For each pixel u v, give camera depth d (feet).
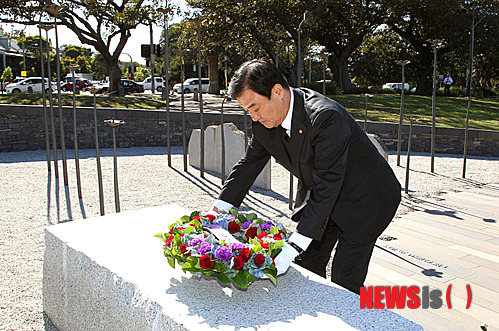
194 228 6.35
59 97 21.70
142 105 47.62
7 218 16.76
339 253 7.14
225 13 62.64
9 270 11.84
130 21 56.39
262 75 6.16
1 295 10.28
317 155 6.43
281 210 18.49
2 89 83.15
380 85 118.62
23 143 34.76
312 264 7.86
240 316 5.22
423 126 37.40
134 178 24.18
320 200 6.26
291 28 67.31
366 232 7.02
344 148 6.34
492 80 140.05
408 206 19.63
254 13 64.49
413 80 110.32
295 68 67.77
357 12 82.53
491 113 52.95
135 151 34.78
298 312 5.35
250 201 19.94
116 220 8.82
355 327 5.03
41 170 26.00
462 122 43.91
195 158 27.84
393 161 31.89
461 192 22.62
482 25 84.64
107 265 6.64
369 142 7.04
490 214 18.52
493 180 25.89
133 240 7.72
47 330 8.49
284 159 7.24
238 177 7.81
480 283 11.75
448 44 87.97
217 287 5.99
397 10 80.53
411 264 13.01
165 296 5.70
